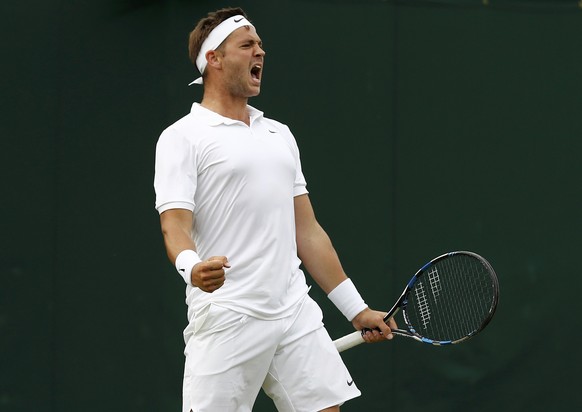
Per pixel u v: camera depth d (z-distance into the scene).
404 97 19.75
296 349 13.56
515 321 19.94
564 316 20.02
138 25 18.78
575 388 20.03
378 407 19.72
